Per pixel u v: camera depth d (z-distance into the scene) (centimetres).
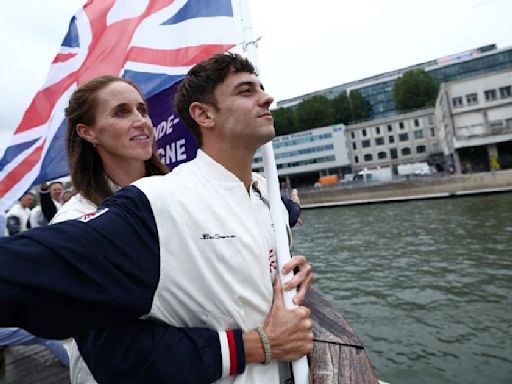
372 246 1997
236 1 183
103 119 167
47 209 474
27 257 82
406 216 2895
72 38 318
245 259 112
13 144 347
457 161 4491
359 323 988
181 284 104
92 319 92
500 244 1641
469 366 710
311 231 2895
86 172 171
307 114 7850
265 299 116
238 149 125
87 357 104
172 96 242
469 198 3362
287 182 7325
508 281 1174
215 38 211
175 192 109
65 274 86
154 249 101
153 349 97
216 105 123
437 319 946
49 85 332
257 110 122
